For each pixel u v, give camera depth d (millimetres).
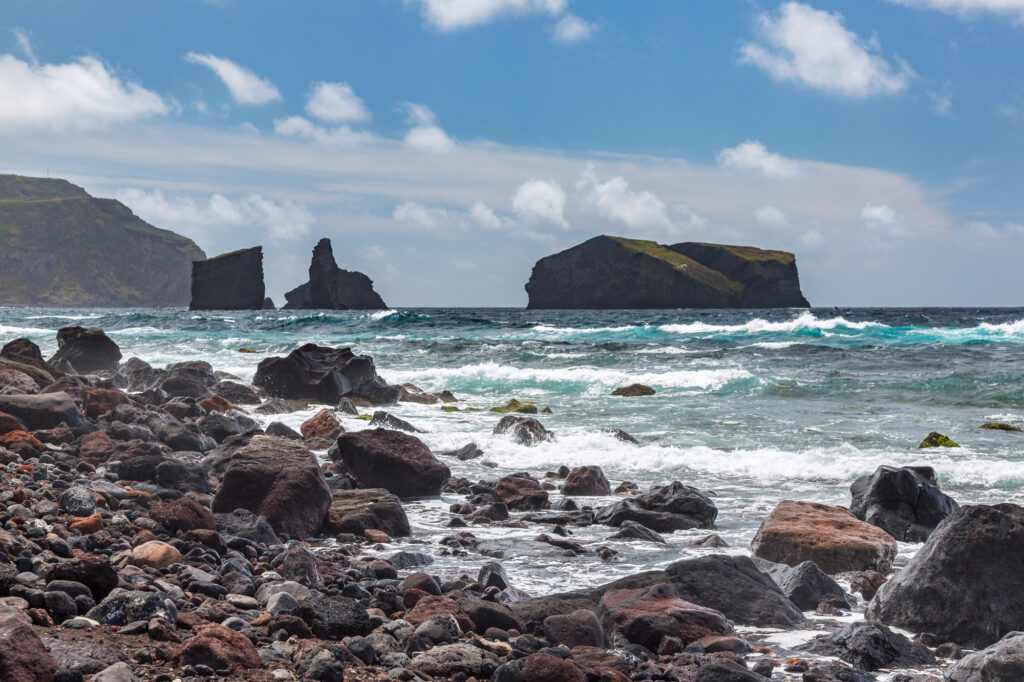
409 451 12125
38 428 12648
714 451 14938
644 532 9453
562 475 13789
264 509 8867
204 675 4301
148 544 6621
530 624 5934
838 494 12055
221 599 5805
